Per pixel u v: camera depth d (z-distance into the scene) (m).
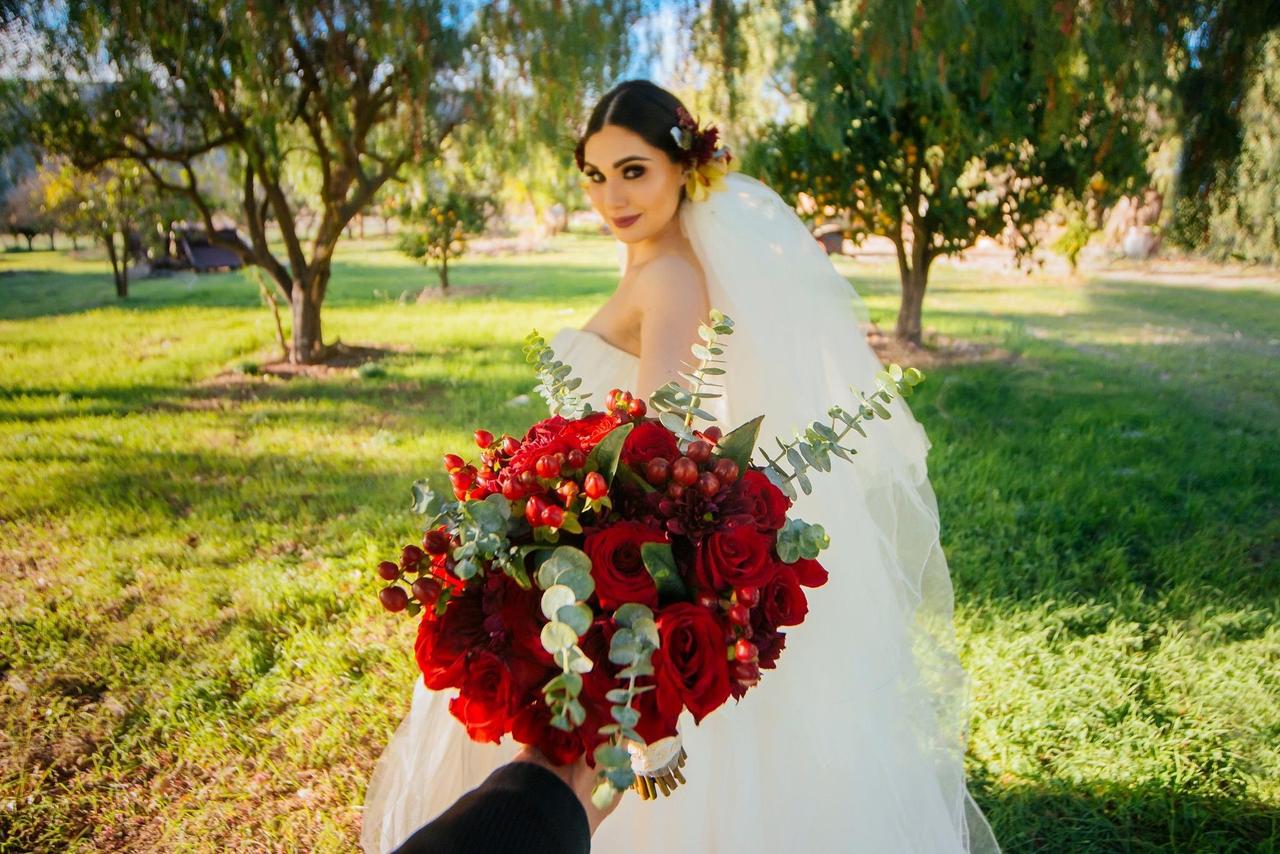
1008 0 5.17
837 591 1.96
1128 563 4.12
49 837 2.64
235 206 11.46
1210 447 5.81
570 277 17.86
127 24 5.76
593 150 1.96
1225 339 9.93
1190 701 3.00
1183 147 5.75
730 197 2.00
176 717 3.15
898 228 8.91
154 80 6.98
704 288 1.99
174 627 3.74
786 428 1.95
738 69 5.86
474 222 15.02
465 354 9.63
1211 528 4.41
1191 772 2.65
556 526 1.08
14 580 4.23
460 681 1.07
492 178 10.25
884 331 10.09
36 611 3.89
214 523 4.86
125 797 2.79
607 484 1.14
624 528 1.11
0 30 5.62
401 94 7.29
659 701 1.02
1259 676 3.13
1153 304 12.65
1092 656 3.25
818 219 8.86
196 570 4.28
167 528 4.81
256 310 14.20
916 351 9.14
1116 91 5.38
